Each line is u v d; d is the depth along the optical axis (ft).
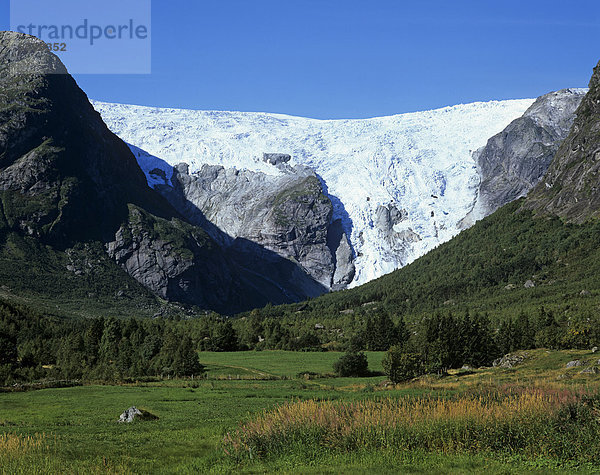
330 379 393.09
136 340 529.04
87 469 111.65
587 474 97.45
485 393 162.81
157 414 223.10
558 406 117.70
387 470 100.42
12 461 113.70
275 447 116.88
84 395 300.40
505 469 99.55
